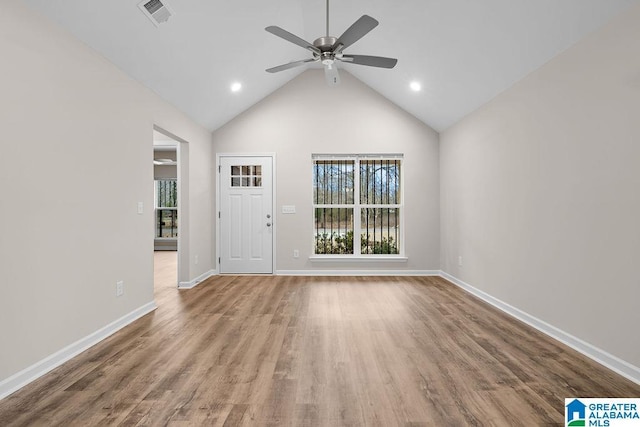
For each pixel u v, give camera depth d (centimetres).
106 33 276
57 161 243
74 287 259
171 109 425
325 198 583
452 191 515
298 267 568
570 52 270
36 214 226
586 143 255
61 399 195
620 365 226
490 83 376
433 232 567
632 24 217
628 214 221
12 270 208
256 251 570
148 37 306
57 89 244
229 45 386
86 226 273
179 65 367
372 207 580
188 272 480
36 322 224
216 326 319
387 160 580
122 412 182
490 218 402
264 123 567
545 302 303
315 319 340
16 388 206
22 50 216
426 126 566
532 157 321
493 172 395
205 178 542
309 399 195
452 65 387
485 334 298
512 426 170
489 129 404
